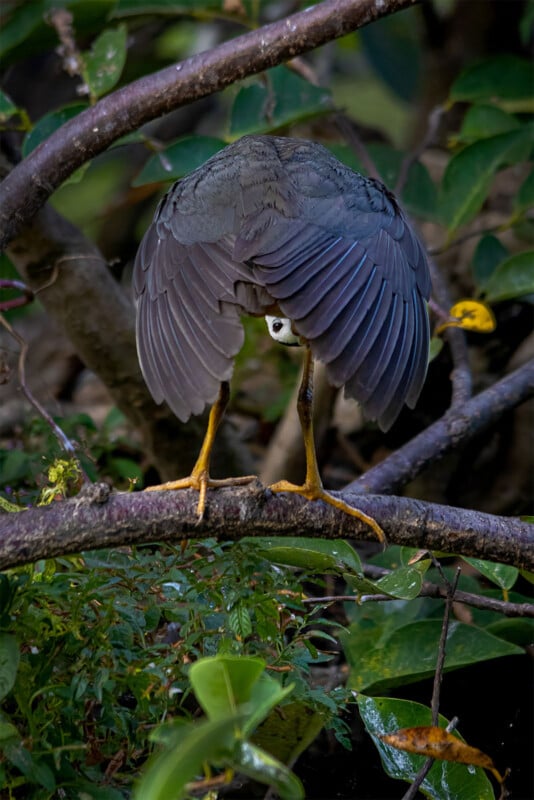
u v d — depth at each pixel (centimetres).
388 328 669
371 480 938
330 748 915
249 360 1371
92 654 653
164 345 657
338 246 696
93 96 1042
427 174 1240
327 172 747
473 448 1267
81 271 1123
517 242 1427
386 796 907
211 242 697
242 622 654
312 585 1059
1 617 633
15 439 1146
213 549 697
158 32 1761
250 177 725
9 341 1515
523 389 1024
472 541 705
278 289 647
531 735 968
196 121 1869
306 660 694
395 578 750
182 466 1187
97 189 1827
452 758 640
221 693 518
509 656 981
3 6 1212
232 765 510
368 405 627
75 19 1202
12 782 624
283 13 1566
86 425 1152
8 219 832
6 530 630
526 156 1185
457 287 1393
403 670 871
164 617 743
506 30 1655
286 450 1233
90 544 640
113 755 685
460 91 1297
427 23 1675
